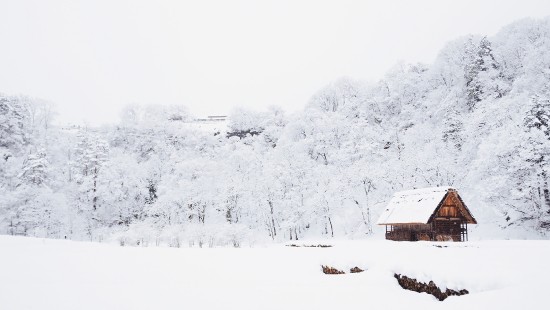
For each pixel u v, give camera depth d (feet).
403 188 177.78
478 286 37.29
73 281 45.27
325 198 181.16
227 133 335.67
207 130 335.26
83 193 202.49
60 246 79.97
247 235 165.37
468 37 239.50
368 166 186.80
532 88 173.88
